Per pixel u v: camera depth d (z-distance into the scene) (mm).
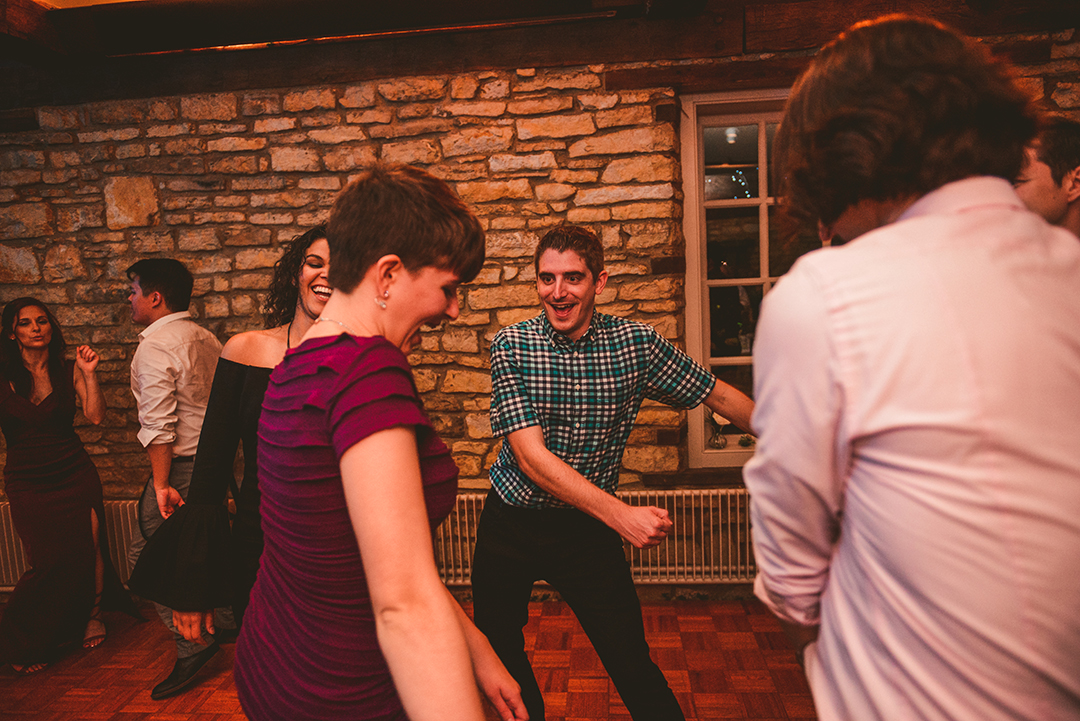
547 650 2895
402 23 3109
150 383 2648
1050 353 561
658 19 3119
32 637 2852
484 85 3215
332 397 811
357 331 885
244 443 1957
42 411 2912
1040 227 630
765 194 3391
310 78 3301
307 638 884
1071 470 546
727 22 3098
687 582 3254
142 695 2664
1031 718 559
